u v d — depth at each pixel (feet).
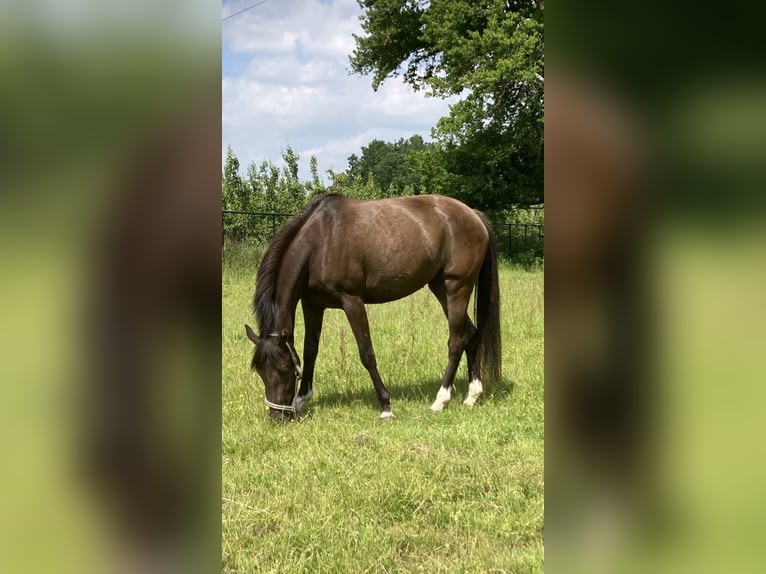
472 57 64.59
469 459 11.20
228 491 10.21
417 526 8.91
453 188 73.92
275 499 9.89
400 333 23.35
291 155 62.90
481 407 15.48
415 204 16.20
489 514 9.03
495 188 73.67
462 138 71.67
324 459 11.58
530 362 18.95
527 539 8.36
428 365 19.24
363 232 15.51
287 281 14.99
